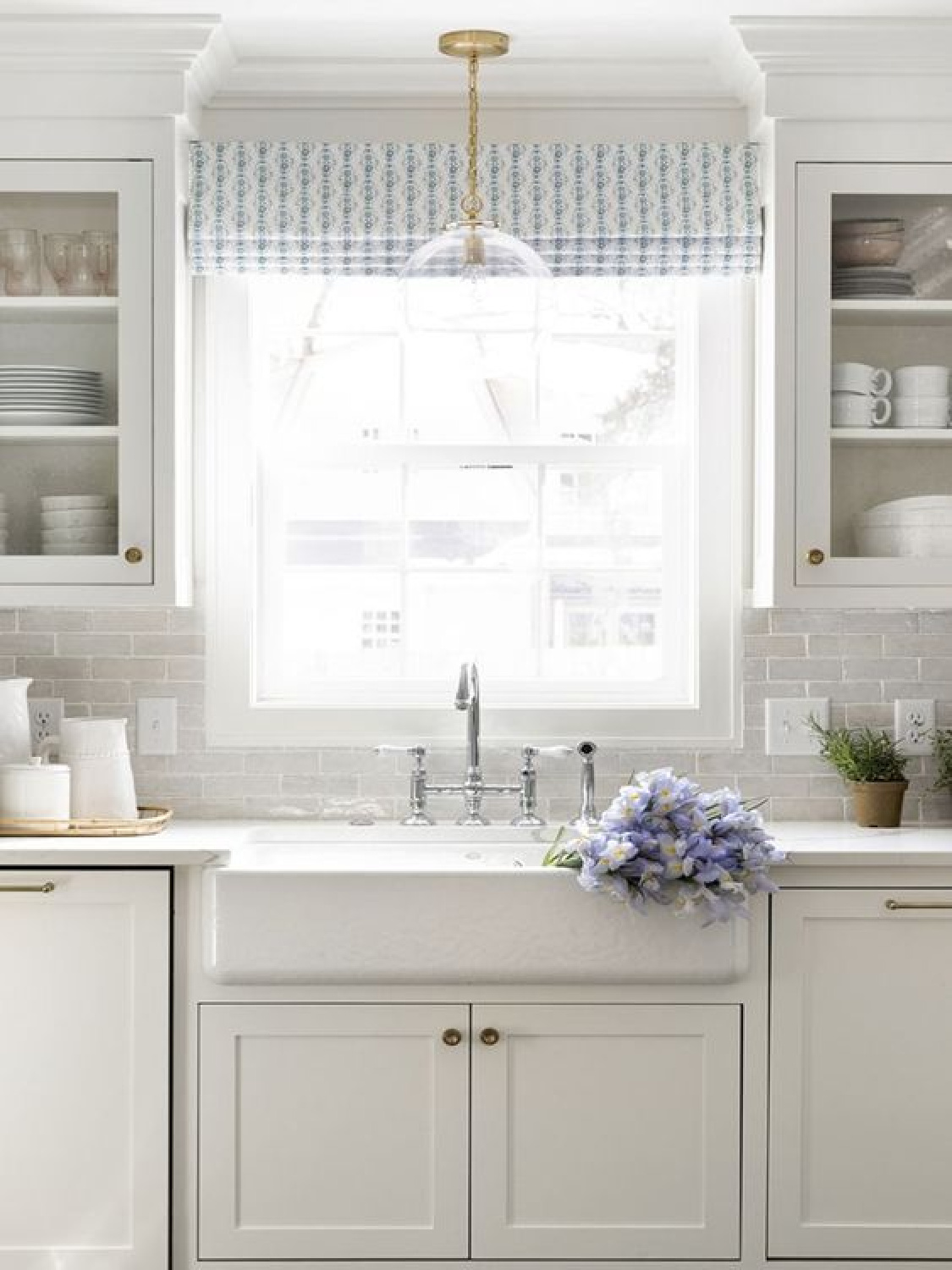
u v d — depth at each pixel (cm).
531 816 323
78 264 308
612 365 343
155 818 308
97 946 281
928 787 334
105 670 333
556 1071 283
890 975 284
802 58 305
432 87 327
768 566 314
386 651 343
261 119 329
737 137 330
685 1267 284
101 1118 282
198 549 332
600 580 343
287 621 343
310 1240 282
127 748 319
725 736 334
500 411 343
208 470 331
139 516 307
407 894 278
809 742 333
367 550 343
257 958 278
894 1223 285
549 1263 283
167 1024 281
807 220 309
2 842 287
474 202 285
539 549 343
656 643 343
